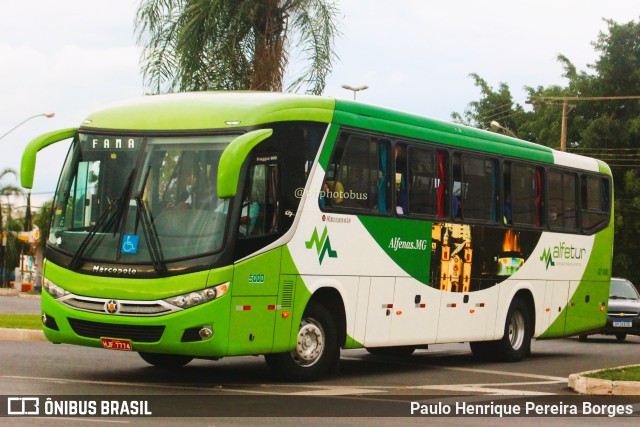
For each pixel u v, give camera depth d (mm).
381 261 15734
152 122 13672
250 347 13305
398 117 16312
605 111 63562
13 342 19188
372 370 17156
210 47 22516
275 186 13688
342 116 14883
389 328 15977
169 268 12906
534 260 20266
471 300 18188
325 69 22719
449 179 17578
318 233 14375
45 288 13695
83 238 13438
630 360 21078
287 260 13828
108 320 13031
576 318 21875
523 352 20062
